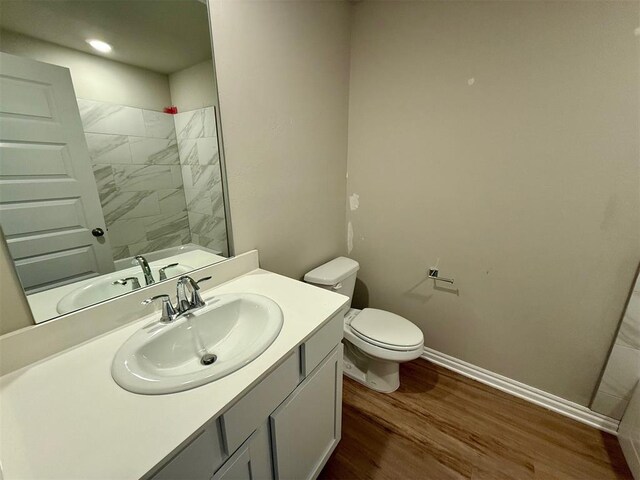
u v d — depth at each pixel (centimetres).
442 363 180
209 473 61
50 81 71
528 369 153
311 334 86
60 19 70
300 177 151
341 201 192
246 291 110
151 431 53
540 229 134
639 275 115
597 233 122
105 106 81
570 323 136
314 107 151
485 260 152
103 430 53
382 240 188
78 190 79
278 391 77
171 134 97
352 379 170
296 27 130
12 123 66
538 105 123
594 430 136
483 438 132
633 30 101
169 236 102
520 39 121
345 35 163
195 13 94
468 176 147
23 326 71
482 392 160
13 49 64
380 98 166
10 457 49
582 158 119
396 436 133
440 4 136
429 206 163
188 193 105
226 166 112
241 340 95
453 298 168
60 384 65
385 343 142
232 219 119
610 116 111
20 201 69
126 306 88
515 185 136
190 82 97
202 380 64
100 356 74
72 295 79
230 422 62
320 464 109
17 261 69
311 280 161
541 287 140
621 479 114
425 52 145
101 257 86
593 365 135
